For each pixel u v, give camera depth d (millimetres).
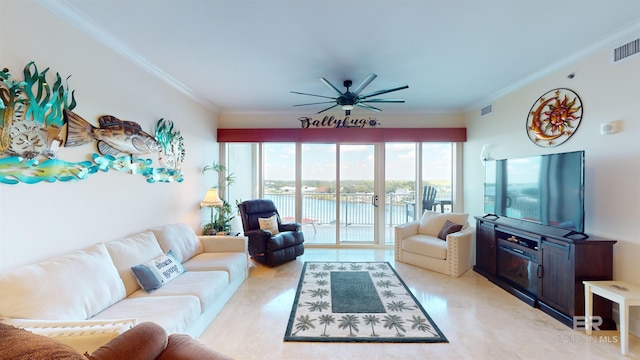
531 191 2947
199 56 2764
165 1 1882
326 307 2746
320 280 3465
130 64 2721
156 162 3141
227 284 2750
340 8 1957
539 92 3223
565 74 2869
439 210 5164
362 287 3246
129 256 2311
